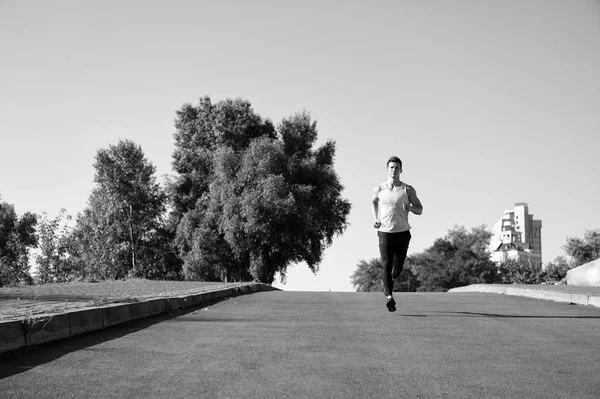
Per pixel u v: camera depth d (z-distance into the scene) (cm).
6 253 6166
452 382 596
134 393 545
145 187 6228
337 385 581
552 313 1186
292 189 4809
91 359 688
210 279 5156
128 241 6181
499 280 10700
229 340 825
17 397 524
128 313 1017
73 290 1558
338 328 945
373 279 12381
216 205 4919
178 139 5669
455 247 10938
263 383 586
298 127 5400
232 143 5391
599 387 581
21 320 740
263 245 4912
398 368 657
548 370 653
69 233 4844
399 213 1119
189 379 599
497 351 760
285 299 1503
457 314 1152
